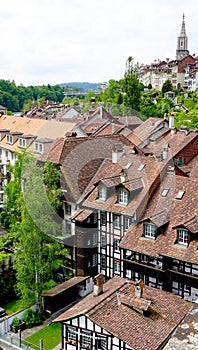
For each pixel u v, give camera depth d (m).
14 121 74.25
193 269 30.92
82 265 37.56
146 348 24.78
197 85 147.25
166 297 29.34
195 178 46.44
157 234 33.06
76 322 28.09
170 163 37.16
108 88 83.94
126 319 26.80
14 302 39.66
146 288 30.34
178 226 31.50
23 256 36.09
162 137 47.28
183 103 109.25
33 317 35.72
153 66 177.75
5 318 34.94
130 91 81.50
